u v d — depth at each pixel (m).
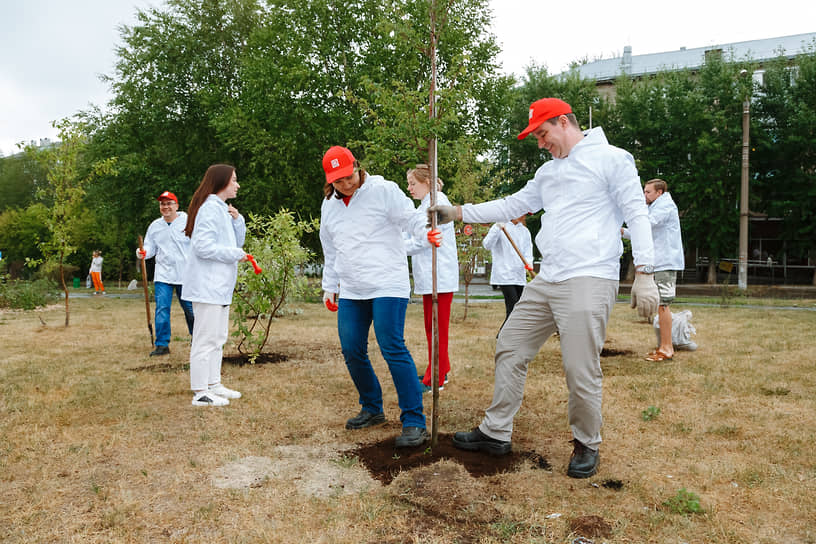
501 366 3.11
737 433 3.47
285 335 7.92
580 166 2.90
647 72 32.09
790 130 23.72
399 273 3.42
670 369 5.33
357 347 3.56
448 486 2.65
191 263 4.28
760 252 29.61
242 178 20.17
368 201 3.37
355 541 2.19
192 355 4.26
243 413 4.00
